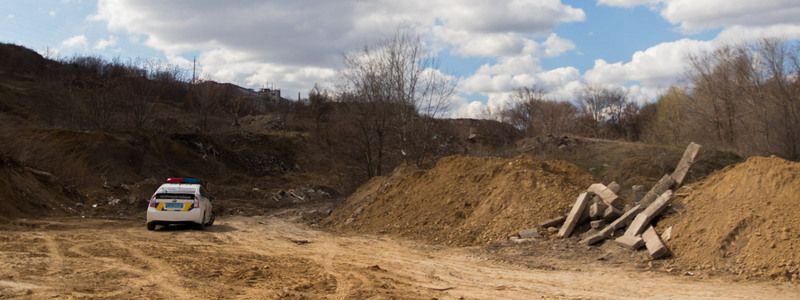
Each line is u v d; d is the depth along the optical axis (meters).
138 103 47.94
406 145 34.03
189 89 71.56
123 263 10.98
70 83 51.84
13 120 42.53
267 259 12.28
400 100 34.19
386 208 21.17
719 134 45.09
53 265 10.44
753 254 10.33
